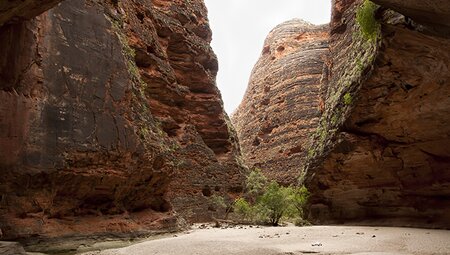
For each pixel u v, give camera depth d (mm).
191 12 34156
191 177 28141
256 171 35062
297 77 45906
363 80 15875
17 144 10281
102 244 12227
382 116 16391
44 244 10656
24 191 10555
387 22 12516
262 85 51688
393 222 16953
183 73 31719
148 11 25125
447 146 15062
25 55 10727
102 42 13805
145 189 16016
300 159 40000
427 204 15961
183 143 28484
